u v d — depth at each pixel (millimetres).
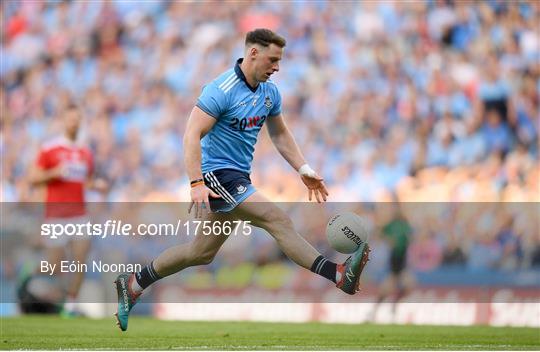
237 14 71875
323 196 22297
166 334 25484
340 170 61719
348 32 70688
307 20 70875
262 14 71500
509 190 53188
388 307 38219
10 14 74375
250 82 20500
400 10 71438
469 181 56812
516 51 69312
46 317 33625
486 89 66438
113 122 66312
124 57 70875
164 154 63812
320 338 24672
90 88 69250
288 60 68812
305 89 66875
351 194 58031
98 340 23188
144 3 72938
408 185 56062
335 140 63312
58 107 68688
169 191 61656
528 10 71312
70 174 36344
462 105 65688
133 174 63000
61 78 70312
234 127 20516
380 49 69375
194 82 68562
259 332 26875
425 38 70188
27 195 62438
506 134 64562
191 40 71000
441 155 62562
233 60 69875
